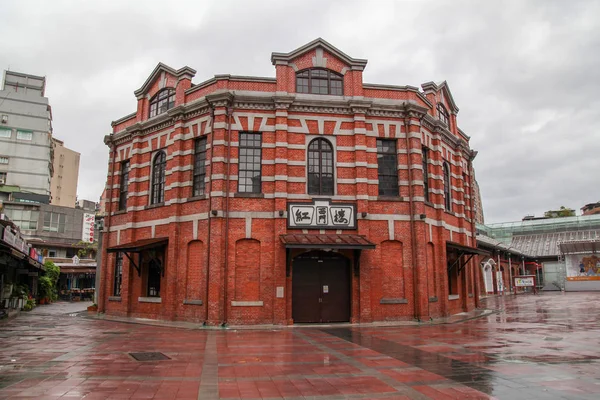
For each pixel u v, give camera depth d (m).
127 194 25.56
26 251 26.84
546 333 16.30
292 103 20.97
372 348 13.09
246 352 12.42
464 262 26.78
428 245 22.75
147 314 22.56
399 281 20.89
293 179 20.62
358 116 21.42
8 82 64.38
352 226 20.50
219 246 19.45
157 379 9.03
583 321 20.50
